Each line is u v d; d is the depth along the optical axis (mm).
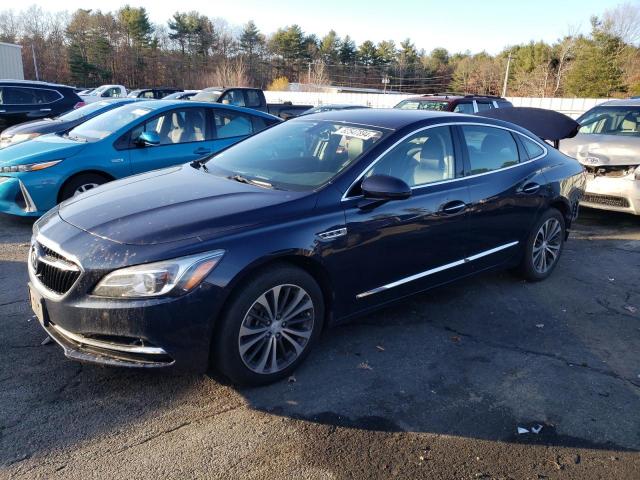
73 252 2844
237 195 3355
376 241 3525
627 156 6996
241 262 2900
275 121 8203
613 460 2697
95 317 2748
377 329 4023
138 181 3834
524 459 2678
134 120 6770
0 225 6535
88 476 2438
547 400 3195
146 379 3215
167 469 2508
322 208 3297
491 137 4570
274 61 82062
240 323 2965
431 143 4012
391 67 89188
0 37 67562
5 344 3531
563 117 6125
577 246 6453
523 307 4547
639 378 3488
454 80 78562
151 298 2717
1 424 2752
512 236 4660
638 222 7664
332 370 3418
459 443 2777
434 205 3863
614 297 4855
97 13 70500
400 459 2639
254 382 3139
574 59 57969
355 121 4094
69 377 3193
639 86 49500
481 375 3447
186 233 2881
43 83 13633
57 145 6473
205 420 2873
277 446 2697
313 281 3266
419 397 3170
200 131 7301
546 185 4887
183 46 76938
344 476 2516
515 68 66625
